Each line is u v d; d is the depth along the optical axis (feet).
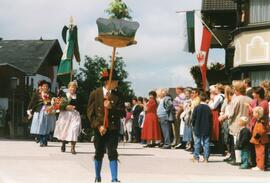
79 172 48.14
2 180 42.34
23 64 192.34
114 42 39.73
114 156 40.11
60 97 68.74
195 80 140.26
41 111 78.38
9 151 68.18
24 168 50.24
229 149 62.85
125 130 115.65
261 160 53.11
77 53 107.24
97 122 40.34
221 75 137.28
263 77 111.45
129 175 47.01
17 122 165.68
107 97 40.24
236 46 117.60
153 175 47.34
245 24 115.24
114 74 40.73
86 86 194.39
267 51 111.04
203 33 109.91
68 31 104.94
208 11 138.41
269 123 54.95
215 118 68.49
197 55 108.27
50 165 52.95
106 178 44.47
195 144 60.75
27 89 179.22
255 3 113.50
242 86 56.85
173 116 83.56
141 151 75.41
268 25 110.73
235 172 51.21
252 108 55.42
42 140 78.79
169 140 82.89
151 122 86.28
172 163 58.29
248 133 54.29
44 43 209.97
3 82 172.65
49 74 213.25
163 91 84.12
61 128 67.51
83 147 79.56
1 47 208.64
